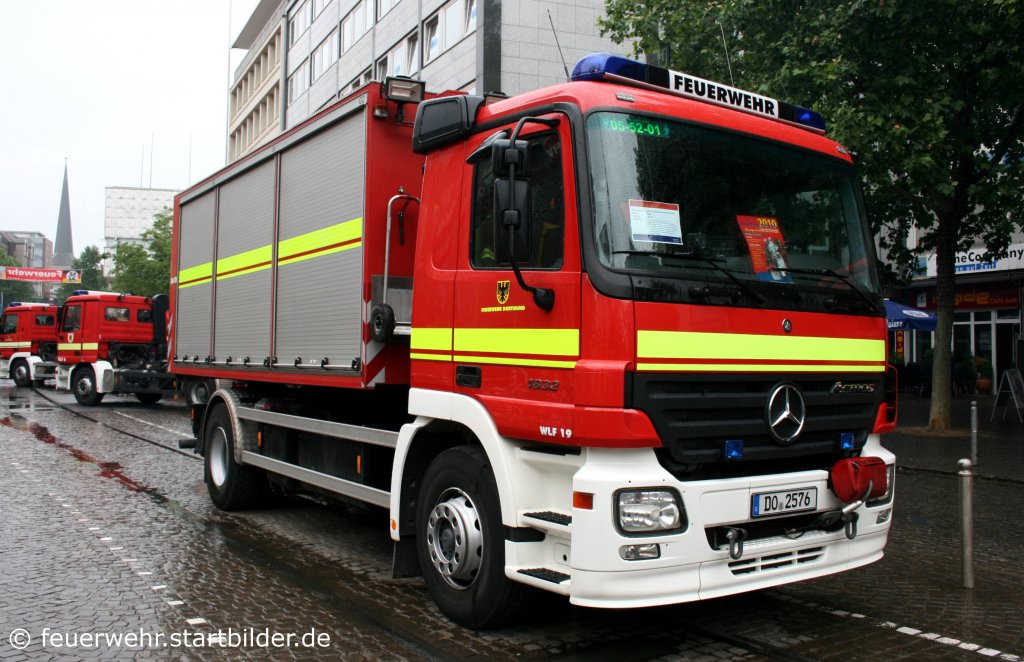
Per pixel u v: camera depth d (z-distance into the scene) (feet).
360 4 116.47
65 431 50.65
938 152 38.63
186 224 31.65
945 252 48.37
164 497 29.53
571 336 13.47
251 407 25.84
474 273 15.75
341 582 19.01
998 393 55.93
